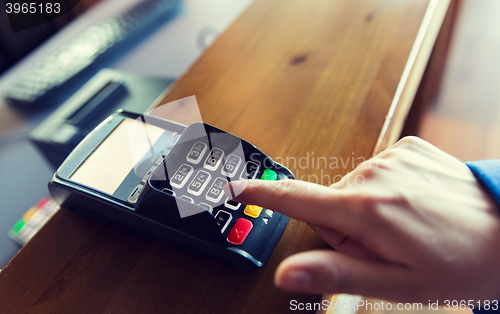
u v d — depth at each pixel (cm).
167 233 32
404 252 24
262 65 52
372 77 48
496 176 29
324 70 50
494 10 89
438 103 77
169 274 33
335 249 31
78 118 64
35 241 36
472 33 85
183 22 89
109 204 33
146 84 70
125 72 74
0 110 72
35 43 84
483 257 25
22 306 31
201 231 30
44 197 60
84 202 35
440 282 24
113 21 91
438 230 26
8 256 53
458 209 27
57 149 62
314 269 21
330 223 27
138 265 33
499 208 28
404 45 53
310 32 57
